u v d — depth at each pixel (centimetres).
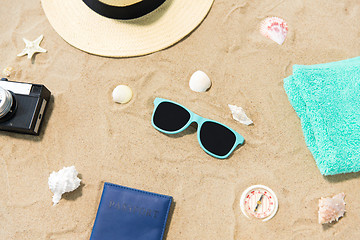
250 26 64
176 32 61
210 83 61
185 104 61
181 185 58
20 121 57
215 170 58
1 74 62
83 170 59
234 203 57
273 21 63
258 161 58
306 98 56
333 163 55
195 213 57
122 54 61
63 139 60
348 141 55
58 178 56
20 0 65
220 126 59
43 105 59
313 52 63
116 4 56
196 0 62
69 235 57
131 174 59
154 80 61
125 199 57
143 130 60
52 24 62
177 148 59
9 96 56
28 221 58
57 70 62
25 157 59
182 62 62
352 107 55
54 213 58
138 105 61
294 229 57
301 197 57
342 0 65
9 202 58
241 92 61
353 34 63
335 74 56
